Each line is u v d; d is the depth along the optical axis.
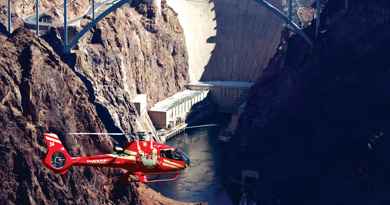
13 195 174.50
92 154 191.88
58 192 176.88
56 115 187.50
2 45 191.38
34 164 176.88
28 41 195.12
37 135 180.88
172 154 100.81
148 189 197.25
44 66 191.88
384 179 199.75
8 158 176.00
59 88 192.12
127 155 99.50
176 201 197.38
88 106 196.25
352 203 199.25
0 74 184.62
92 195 179.38
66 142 185.38
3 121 179.00
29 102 184.38
